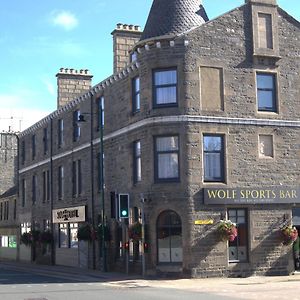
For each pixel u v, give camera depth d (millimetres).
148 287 21016
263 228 25766
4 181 57688
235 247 25359
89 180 32906
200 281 23094
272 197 25938
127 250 27266
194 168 24844
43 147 41438
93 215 32031
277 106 26891
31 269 34031
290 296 17344
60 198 37562
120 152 28875
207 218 24766
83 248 33188
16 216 48188
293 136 27031
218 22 26125
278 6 27328
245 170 25766
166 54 25500
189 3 26828
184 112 25031
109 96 30688
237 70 26203
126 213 25156
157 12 26844
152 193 25219
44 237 38406
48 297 17312
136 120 26906
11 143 58594
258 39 26688
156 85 25734
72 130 35906
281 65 27156
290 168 26719
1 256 51906
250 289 19953
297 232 26531
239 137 25859
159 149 25500
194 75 25344
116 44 32688
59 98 40719
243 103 26125
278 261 25828
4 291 19562
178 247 24750
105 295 17797
